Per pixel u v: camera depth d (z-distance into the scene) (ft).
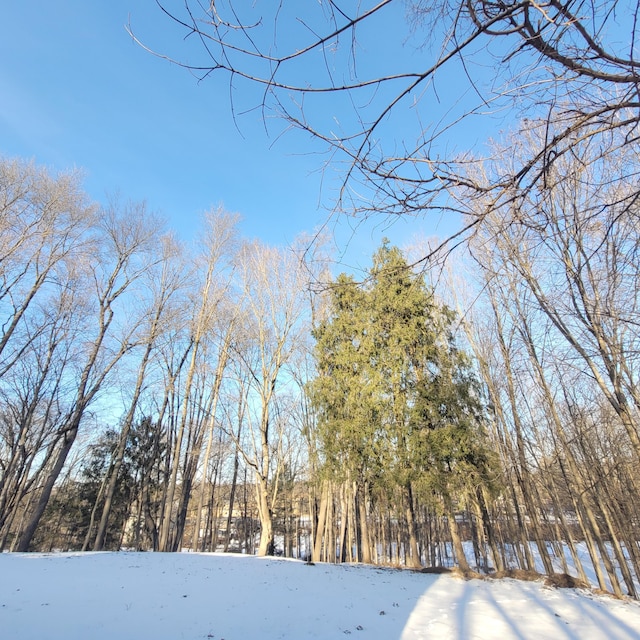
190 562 38.93
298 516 102.17
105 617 19.51
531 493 46.29
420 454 43.29
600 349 22.45
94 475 82.58
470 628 21.48
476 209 8.45
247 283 61.98
